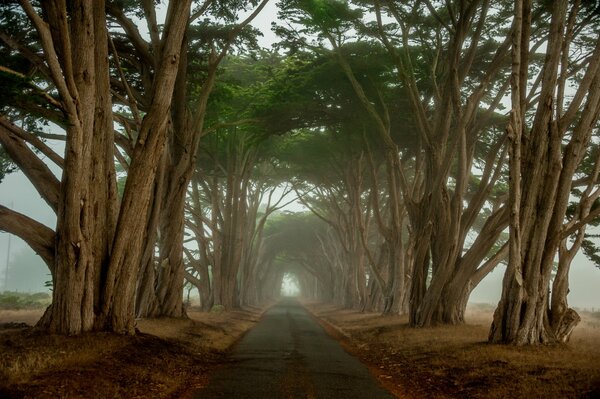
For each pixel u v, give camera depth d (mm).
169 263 23703
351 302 50844
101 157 14438
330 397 9445
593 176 15422
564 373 10219
